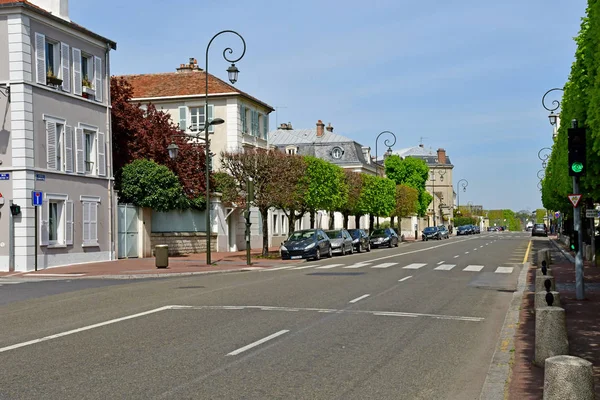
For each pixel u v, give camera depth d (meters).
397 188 74.00
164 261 27.69
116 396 6.77
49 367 8.17
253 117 50.75
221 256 37.62
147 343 9.77
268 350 9.30
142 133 36.88
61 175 28.70
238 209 45.31
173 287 19.00
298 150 81.31
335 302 15.02
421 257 35.94
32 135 26.98
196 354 8.97
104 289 18.70
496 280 21.28
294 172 36.81
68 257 29.05
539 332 8.21
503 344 9.80
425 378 7.76
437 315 13.08
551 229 103.12
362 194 58.00
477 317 12.88
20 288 19.78
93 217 30.86
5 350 9.33
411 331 11.12
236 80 29.39
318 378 7.67
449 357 9.00
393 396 6.93
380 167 97.25
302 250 34.34
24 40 26.75
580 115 21.92
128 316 12.66
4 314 13.45
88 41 31.08
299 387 7.23
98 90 31.83
